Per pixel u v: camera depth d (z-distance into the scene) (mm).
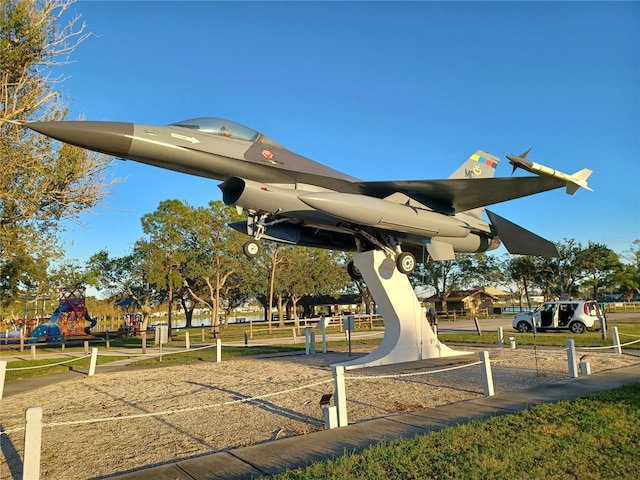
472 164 15898
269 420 6754
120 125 9422
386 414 6797
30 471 4207
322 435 5680
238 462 4758
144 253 34875
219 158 10242
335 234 13719
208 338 30719
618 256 55219
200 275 36781
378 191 11883
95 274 36250
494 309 64125
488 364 7820
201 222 35812
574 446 4711
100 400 8906
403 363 12195
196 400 8422
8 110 13875
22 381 12383
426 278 55719
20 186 15258
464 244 13391
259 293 51188
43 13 13508
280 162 11039
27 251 18297
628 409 6195
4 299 27000
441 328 30906
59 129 8781
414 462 4352
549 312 23266
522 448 4656
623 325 25516
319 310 75688
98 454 5445
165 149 9695
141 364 15406
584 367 9500
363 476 4043
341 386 6195
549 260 52062
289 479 4055
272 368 12500
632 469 4105
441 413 6586
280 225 12453
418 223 11180
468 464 4238
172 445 5707
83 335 36812
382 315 12688
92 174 16234
